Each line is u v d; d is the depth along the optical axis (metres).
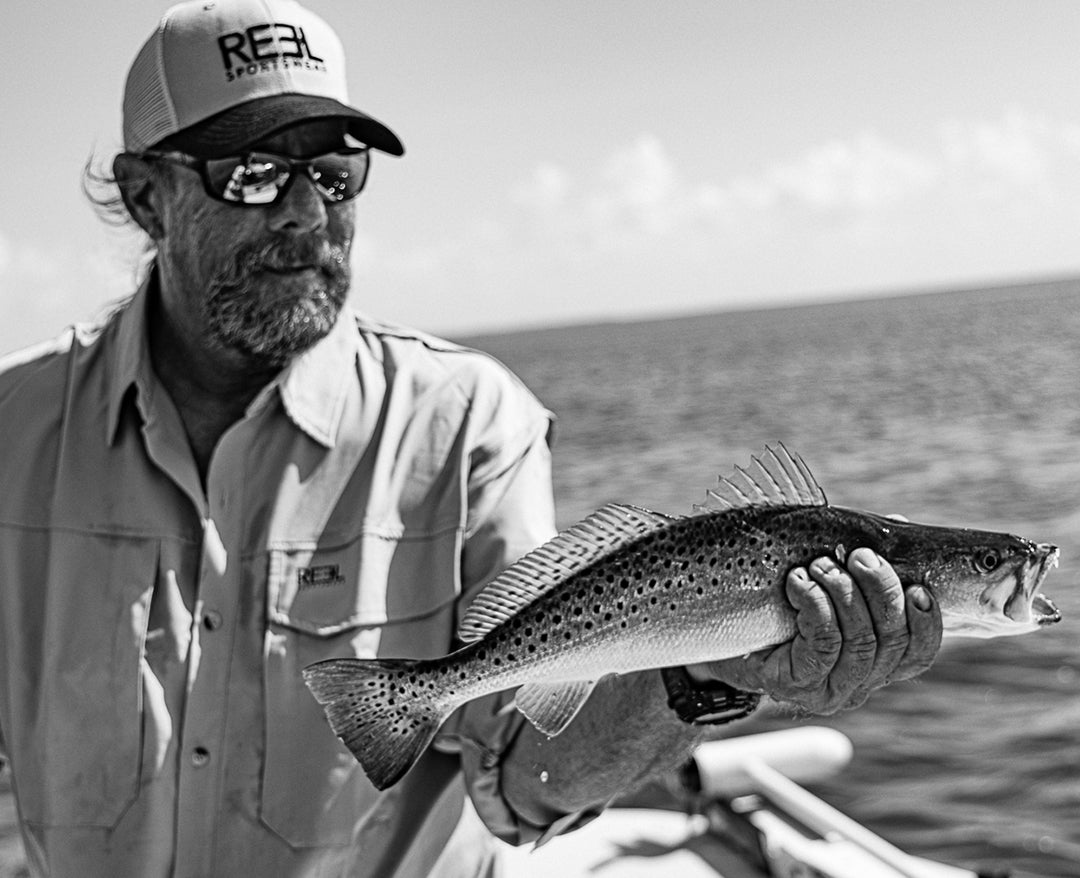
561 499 10.91
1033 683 4.20
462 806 0.96
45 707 0.89
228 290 0.87
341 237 0.90
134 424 0.92
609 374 33.28
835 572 0.73
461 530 0.91
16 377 0.96
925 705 4.06
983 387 19.17
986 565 0.77
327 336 0.93
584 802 0.88
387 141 0.91
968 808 3.22
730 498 0.81
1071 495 8.88
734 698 0.81
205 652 0.89
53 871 0.89
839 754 1.79
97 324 0.99
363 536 0.91
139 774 0.88
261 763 0.88
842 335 45.50
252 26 0.92
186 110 0.90
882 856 1.48
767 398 20.48
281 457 0.91
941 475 10.45
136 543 0.91
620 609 0.80
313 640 0.89
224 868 0.88
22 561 0.91
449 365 0.96
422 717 0.81
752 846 1.57
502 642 0.81
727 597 0.78
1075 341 29.66
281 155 0.88
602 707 0.84
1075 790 3.24
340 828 0.89
